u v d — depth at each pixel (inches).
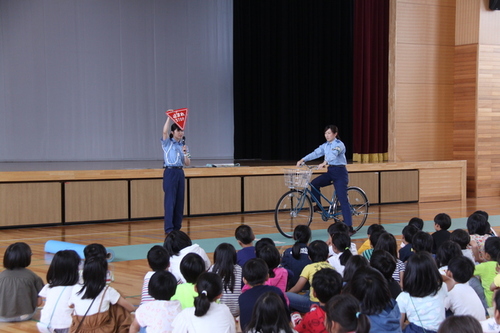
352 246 201.6
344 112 540.4
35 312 167.9
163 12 545.6
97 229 321.1
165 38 547.8
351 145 543.2
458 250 160.9
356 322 95.3
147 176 355.3
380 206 414.3
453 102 472.1
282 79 555.5
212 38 567.5
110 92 529.0
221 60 572.4
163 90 549.3
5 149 494.9
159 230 316.2
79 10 514.6
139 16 536.7
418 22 455.5
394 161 446.9
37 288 162.2
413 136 459.5
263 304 101.9
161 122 549.6
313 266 160.7
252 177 383.6
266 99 566.6
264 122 567.5
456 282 140.8
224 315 115.8
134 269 224.8
